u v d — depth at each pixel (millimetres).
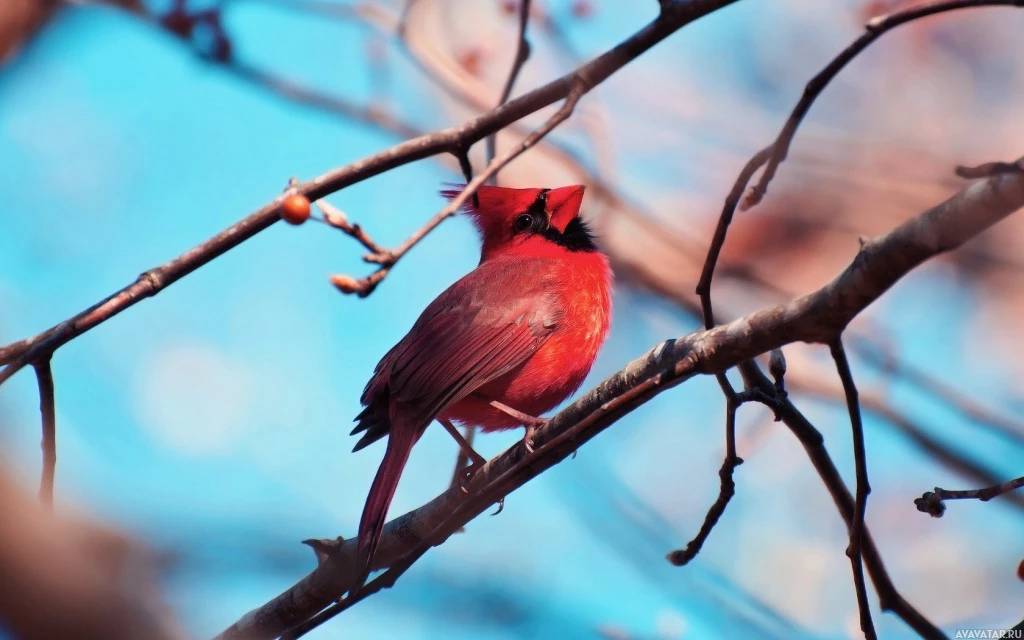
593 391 7410
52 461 7102
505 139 13273
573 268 9641
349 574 7809
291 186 7129
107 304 7047
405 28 12133
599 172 13133
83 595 4367
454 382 8820
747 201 6742
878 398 12273
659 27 7277
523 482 7125
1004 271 13898
